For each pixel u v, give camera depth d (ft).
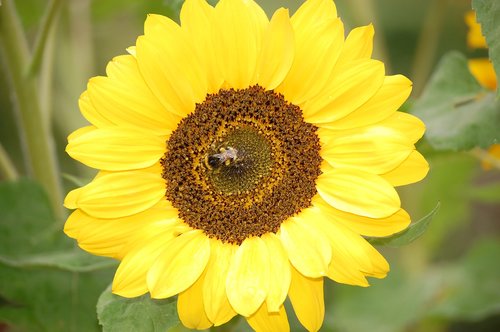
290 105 2.92
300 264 2.82
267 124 2.93
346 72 2.83
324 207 2.90
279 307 2.81
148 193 2.88
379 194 2.81
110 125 2.84
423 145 3.22
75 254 3.14
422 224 2.77
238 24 2.84
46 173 3.32
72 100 3.68
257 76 2.89
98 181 2.83
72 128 3.68
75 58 3.69
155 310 2.82
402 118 2.84
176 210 2.91
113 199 2.84
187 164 2.91
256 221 2.91
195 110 2.91
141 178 2.87
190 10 2.82
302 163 2.91
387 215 2.80
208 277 2.85
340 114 2.85
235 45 2.85
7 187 3.29
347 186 2.85
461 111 3.14
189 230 2.90
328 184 2.86
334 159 2.87
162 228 2.88
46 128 3.33
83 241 2.83
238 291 2.82
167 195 2.91
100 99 2.82
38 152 3.31
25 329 3.36
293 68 2.87
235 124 2.93
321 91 2.87
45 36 3.19
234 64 2.87
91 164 2.82
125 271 2.80
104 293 2.84
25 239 3.27
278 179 2.93
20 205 3.29
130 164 2.85
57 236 3.28
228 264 2.89
